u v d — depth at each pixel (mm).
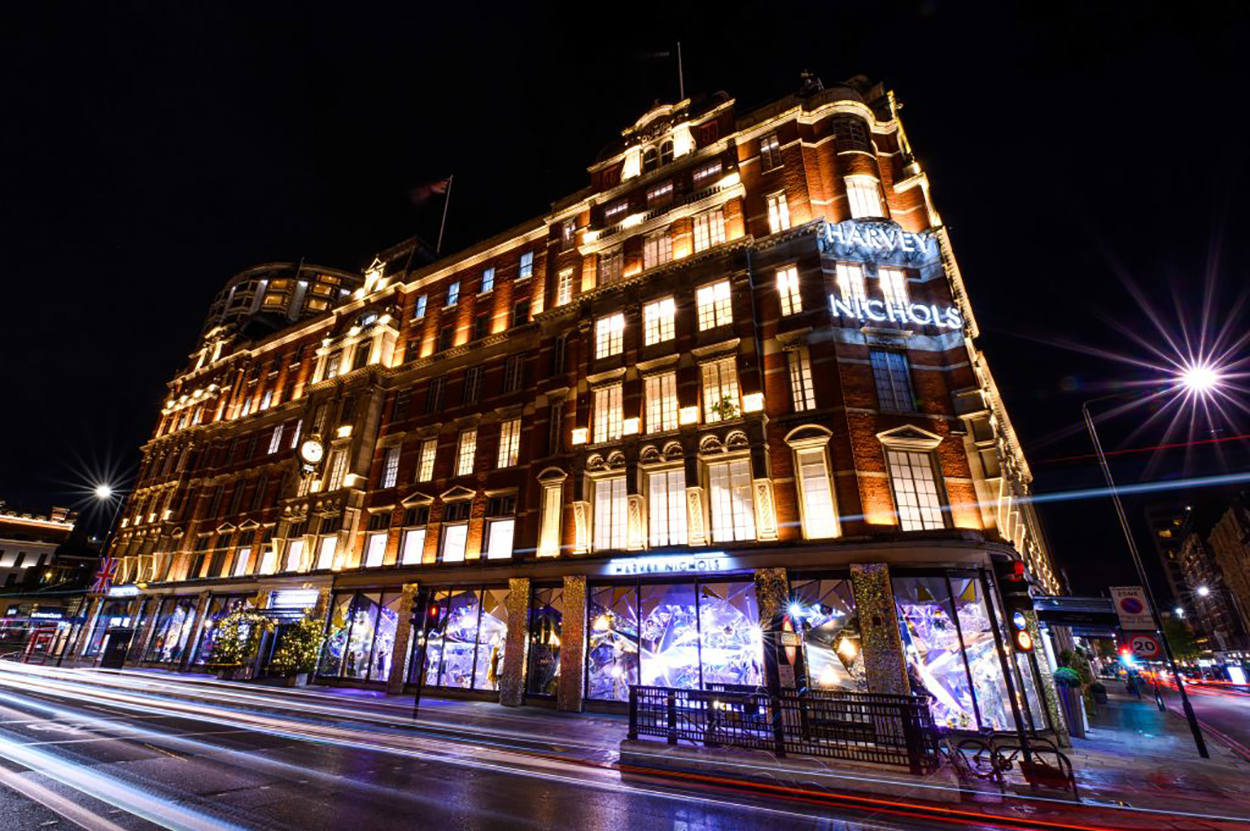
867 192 21344
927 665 14859
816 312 19422
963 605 15195
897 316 19047
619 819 7668
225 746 11641
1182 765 12102
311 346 38188
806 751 10672
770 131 23750
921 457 17484
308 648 25297
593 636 19328
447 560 24375
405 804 7996
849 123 22547
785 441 18281
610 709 18016
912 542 15406
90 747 10930
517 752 12070
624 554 19422
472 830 7012
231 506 35719
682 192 24469
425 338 31578
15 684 22656
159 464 43188
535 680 20031
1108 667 56312
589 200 27469
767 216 22312
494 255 31000
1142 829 7695
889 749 11141
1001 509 16641
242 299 67625
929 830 7523
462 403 27984
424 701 20984
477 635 22031
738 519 18453
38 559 67812
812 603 16281
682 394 20625
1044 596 17891
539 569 20922
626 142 28078
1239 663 80438
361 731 14258
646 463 20453
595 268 25781
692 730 11562
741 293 20781
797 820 7793
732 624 17281
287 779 9141
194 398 44094
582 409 22719
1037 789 9141
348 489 28344
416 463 27891
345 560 27438
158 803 7621
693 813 8023
